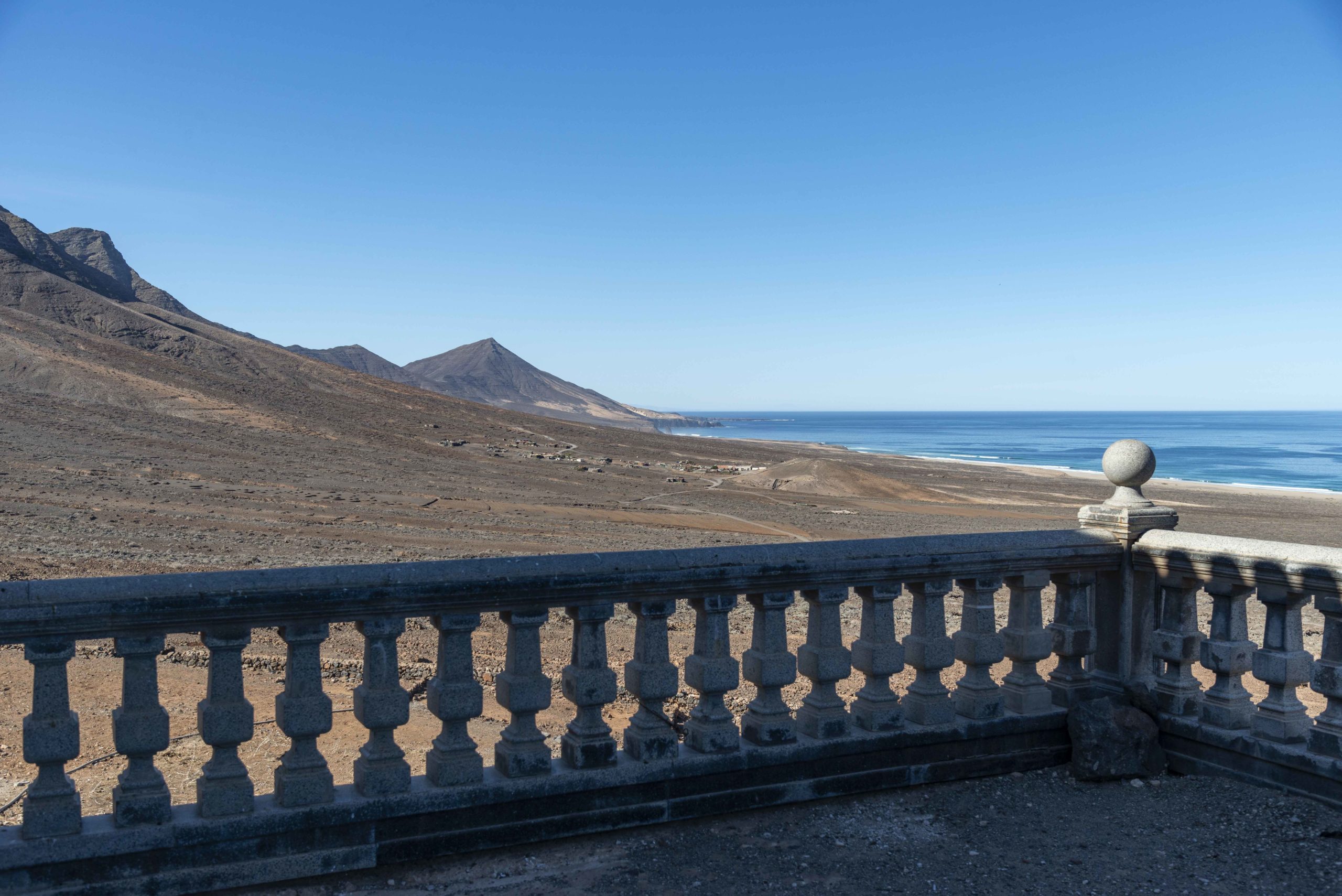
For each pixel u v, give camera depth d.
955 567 5.04
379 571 3.80
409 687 7.66
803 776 4.71
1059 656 5.58
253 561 17.05
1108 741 5.11
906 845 4.30
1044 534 5.31
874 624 4.90
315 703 3.78
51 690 3.40
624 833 4.33
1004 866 4.11
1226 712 5.09
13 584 3.31
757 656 4.66
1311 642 12.50
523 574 4.04
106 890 3.46
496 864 3.99
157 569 15.32
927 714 5.02
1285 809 4.61
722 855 4.15
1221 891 3.89
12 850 3.34
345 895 3.69
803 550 4.63
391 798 3.88
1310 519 41.50
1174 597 5.32
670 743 4.43
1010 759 5.23
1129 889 3.91
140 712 3.54
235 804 3.67
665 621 4.41
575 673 4.27
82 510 22.34
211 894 3.61
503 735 4.21
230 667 3.65
